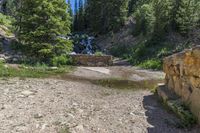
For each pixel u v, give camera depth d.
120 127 8.16
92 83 16.72
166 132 7.96
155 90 13.65
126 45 51.47
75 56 31.50
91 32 71.31
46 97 10.98
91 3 74.75
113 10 65.00
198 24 42.03
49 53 25.86
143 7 55.41
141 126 8.35
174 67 11.60
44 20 26.27
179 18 41.25
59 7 27.81
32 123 7.91
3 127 7.41
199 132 7.93
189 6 41.50
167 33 42.28
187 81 9.92
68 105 10.08
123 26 62.31
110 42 58.44
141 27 52.94
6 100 9.98
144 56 38.94
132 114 9.54
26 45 26.69
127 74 23.80
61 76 19.06
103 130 7.83
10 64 22.94
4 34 32.22
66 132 7.44
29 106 9.51
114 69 28.52
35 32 25.34
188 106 9.46
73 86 14.40
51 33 26.31
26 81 14.63
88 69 26.05
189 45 36.66
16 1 55.91
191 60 9.38
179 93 10.93
